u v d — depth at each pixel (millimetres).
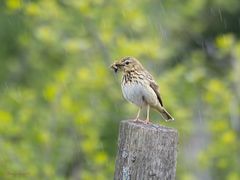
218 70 23656
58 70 18094
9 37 21438
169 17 20797
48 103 16875
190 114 17016
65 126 15977
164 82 16422
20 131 15016
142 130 7738
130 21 16953
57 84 15680
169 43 21266
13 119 15477
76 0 16500
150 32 18906
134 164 7738
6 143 13891
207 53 24797
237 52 16422
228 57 22734
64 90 15727
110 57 16609
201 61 19141
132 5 17375
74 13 17141
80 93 16562
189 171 17109
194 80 16766
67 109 15250
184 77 17781
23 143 14398
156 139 7715
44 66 20203
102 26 16766
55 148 15695
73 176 15898
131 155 7754
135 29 17328
